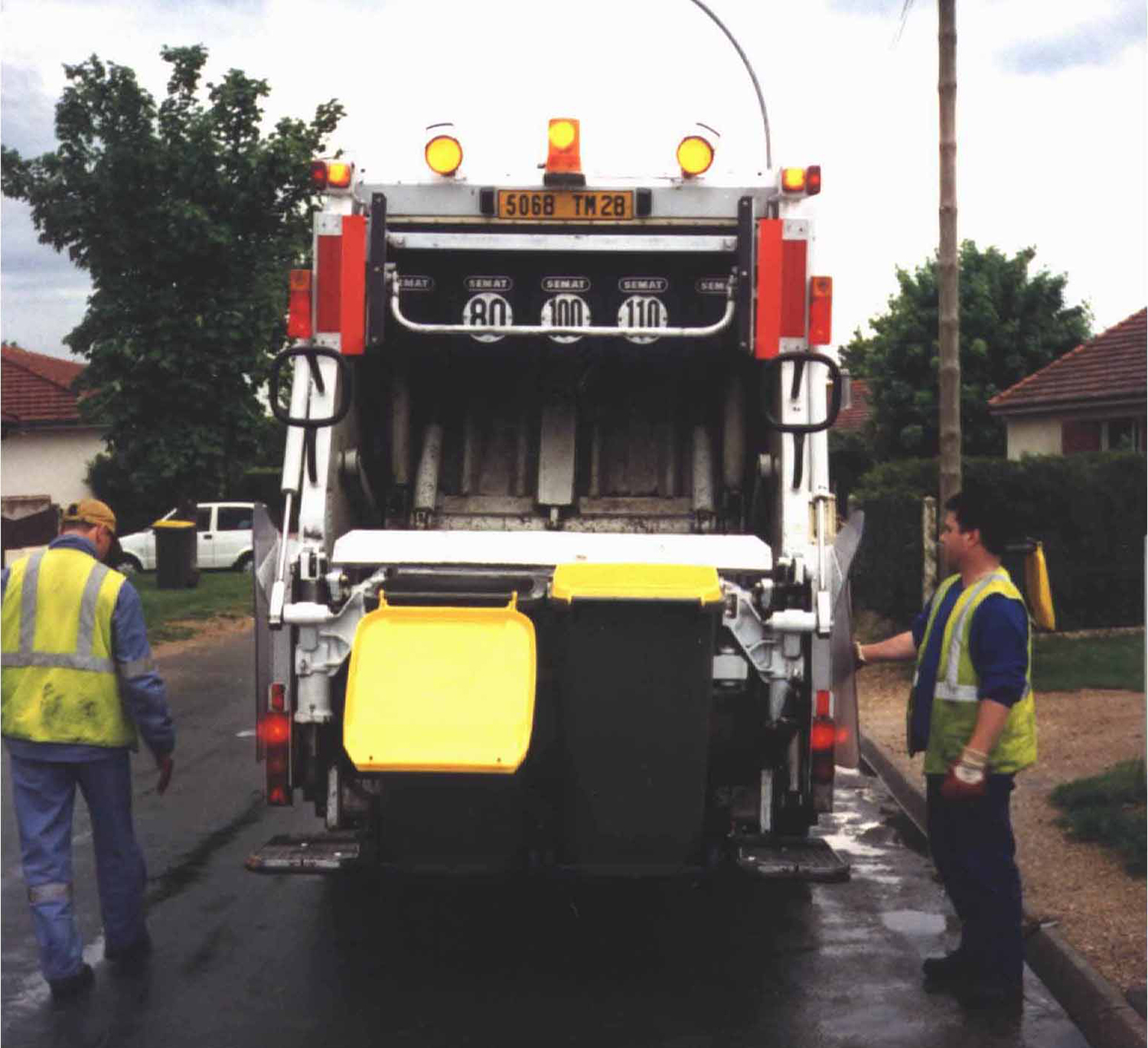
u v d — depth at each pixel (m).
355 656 4.82
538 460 6.93
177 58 25.06
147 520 35.78
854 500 16.02
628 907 6.40
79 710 5.32
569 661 4.79
